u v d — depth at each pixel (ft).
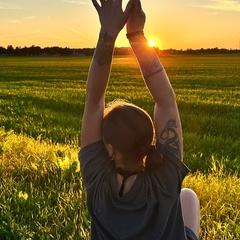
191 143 40.14
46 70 252.21
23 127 51.85
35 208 17.02
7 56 604.49
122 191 8.42
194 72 212.84
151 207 8.39
